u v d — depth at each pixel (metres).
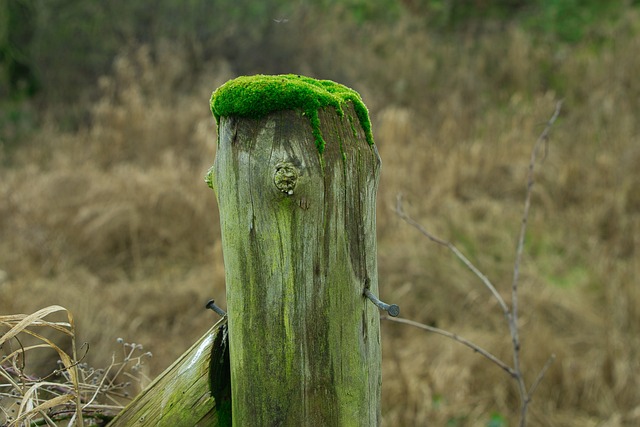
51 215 5.22
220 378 1.25
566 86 7.74
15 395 1.52
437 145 6.59
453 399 3.64
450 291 4.50
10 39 8.77
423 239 4.94
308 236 1.07
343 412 1.16
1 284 4.12
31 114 8.10
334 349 1.13
